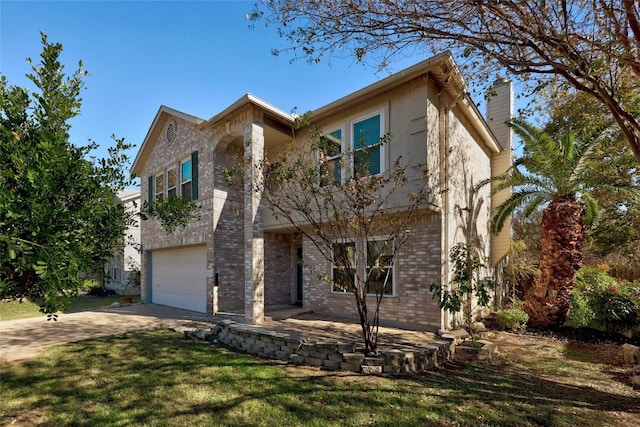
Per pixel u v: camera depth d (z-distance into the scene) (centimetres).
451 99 929
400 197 873
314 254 1133
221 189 1287
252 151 1052
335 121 1039
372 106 951
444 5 561
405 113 886
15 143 312
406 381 570
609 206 1284
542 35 522
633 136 538
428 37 615
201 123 1279
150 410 469
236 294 1305
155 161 1667
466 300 855
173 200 469
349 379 579
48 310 296
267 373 611
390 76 866
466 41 589
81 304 1684
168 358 701
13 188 296
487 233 1304
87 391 533
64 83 358
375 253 968
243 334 791
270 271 1305
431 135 866
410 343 725
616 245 1320
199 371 621
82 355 721
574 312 944
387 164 909
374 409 468
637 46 489
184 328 966
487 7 530
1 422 440
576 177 989
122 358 700
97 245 371
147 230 1692
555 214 990
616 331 886
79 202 354
